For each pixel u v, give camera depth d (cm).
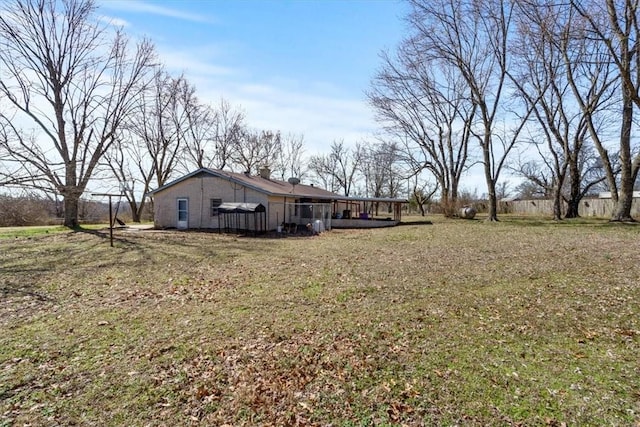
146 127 2855
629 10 1253
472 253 995
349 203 2911
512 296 596
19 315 565
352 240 1421
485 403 312
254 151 3762
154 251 1162
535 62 1978
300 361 399
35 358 415
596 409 298
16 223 2428
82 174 1836
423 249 1107
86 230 1786
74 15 1798
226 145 3391
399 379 356
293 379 362
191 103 3045
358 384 350
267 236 1633
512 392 327
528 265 805
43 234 1573
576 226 1591
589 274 698
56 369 389
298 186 2644
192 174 1989
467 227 1778
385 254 1042
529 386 336
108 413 312
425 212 3694
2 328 509
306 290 678
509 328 471
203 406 321
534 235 1315
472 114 2539
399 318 518
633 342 415
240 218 1905
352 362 393
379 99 2911
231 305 602
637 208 2456
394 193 4500
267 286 716
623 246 970
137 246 1266
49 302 633
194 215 2006
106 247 1236
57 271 876
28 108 1739
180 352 427
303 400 327
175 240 1450
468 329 472
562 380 344
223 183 1947
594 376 349
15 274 842
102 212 3050
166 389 349
